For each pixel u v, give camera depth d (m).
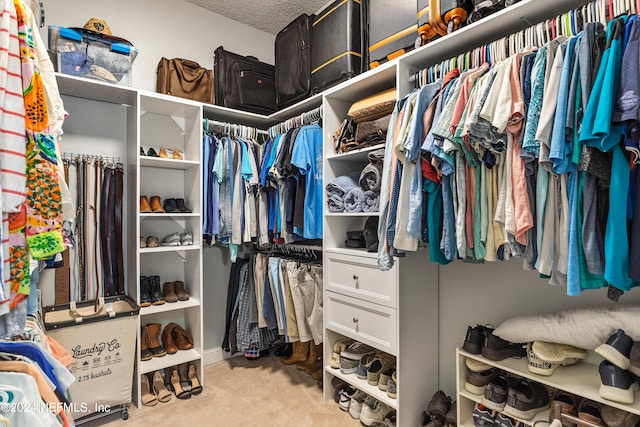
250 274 2.54
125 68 2.05
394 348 1.68
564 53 0.99
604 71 0.88
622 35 0.89
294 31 2.46
